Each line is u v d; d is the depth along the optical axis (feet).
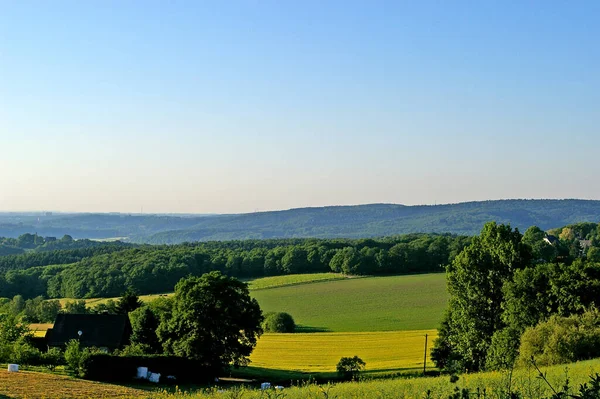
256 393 79.51
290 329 319.27
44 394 107.24
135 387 145.38
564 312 155.74
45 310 352.69
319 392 73.97
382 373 190.08
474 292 176.04
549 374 82.64
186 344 190.39
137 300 290.35
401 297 396.57
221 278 203.10
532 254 181.78
